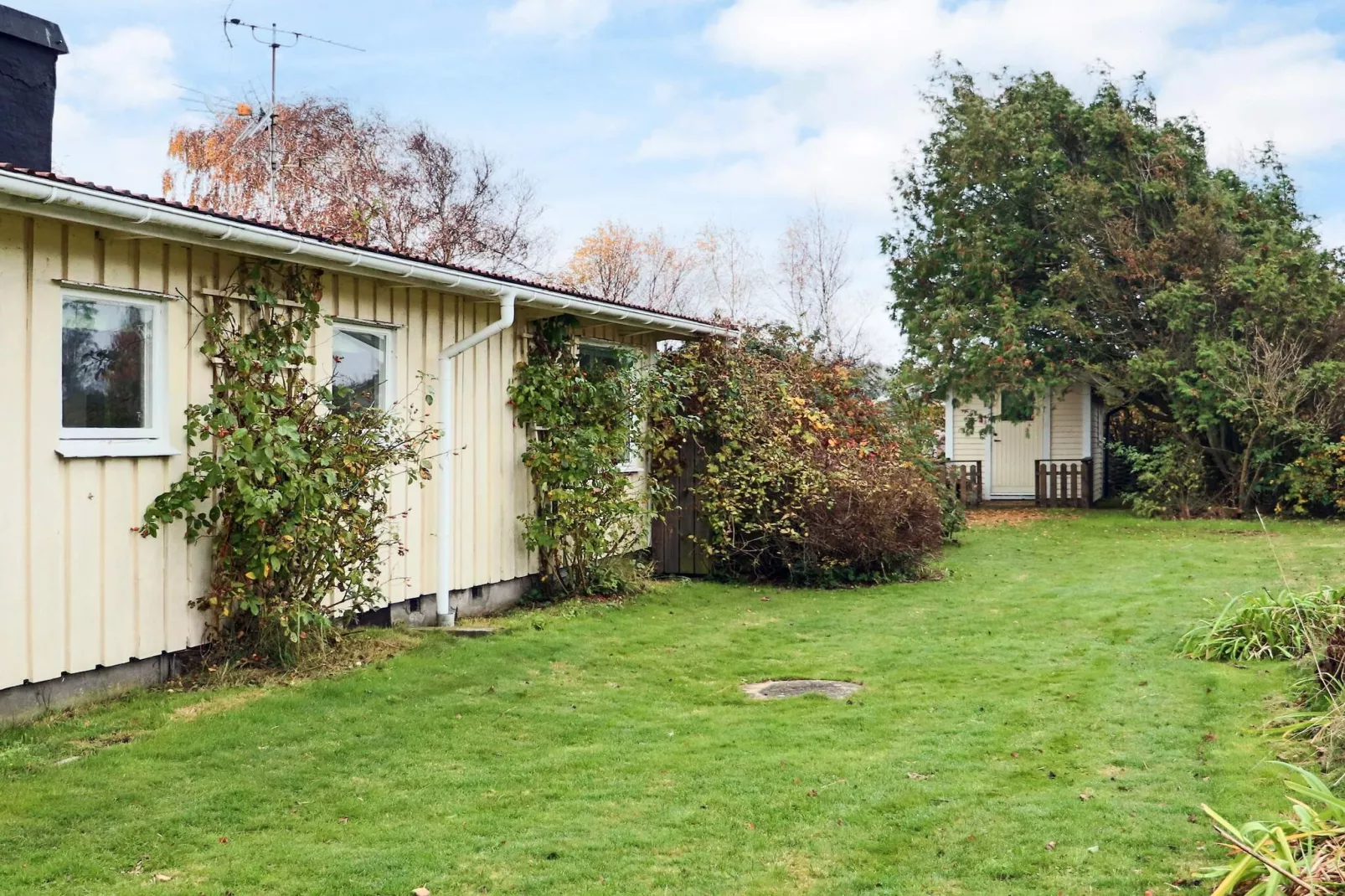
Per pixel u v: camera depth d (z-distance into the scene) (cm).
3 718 601
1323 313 1931
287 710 663
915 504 1299
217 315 732
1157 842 450
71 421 645
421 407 945
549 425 1094
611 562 1195
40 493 618
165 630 704
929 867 437
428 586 955
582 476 1094
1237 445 2080
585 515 1095
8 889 412
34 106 742
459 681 759
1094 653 838
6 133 721
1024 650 862
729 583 1285
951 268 2378
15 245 602
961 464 2461
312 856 453
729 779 552
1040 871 429
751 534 1292
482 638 896
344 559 801
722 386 1330
